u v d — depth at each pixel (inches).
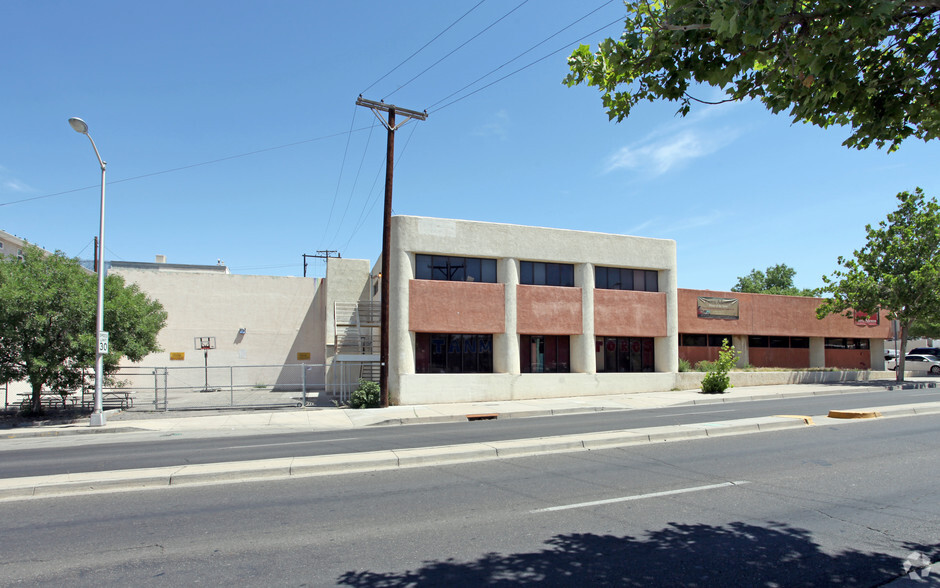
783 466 357.4
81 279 756.6
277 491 312.8
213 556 214.5
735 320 1197.7
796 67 212.4
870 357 1408.7
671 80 228.2
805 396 939.3
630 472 344.5
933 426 516.7
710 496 290.5
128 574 197.8
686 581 187.5
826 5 185.9
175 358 1185.4
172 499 299.6
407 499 291.3
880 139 232.5
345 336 1124.5
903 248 1125.7
